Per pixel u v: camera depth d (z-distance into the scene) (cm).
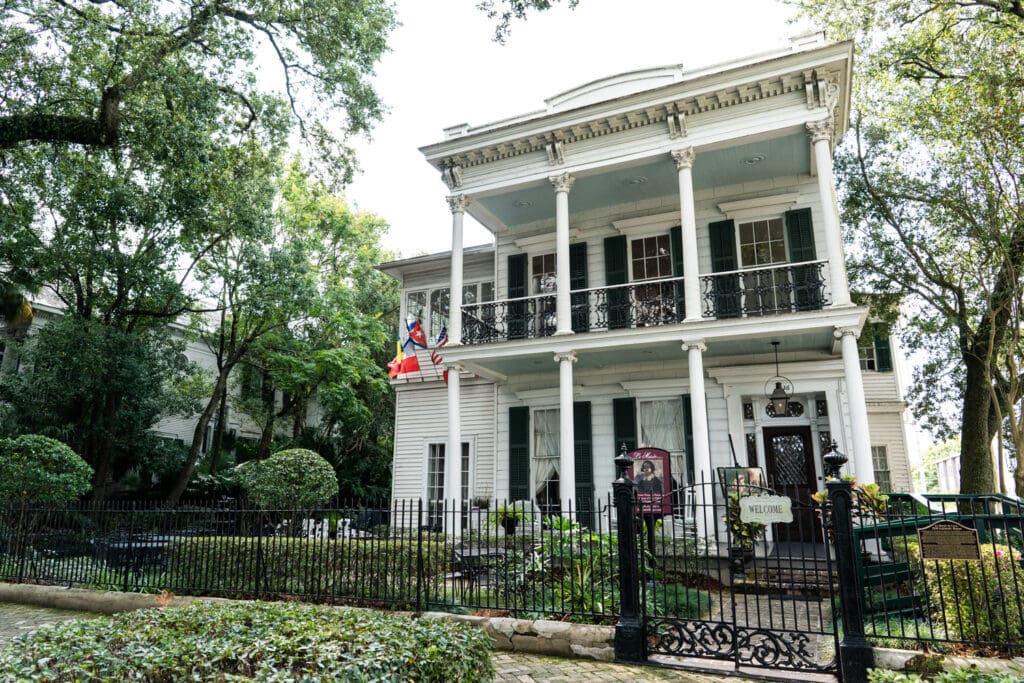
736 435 1247
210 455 2341
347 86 1546
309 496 1104
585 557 706
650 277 1390
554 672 549
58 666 314
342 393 2194
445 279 1719
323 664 314
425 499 1561
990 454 1409
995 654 521
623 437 1327
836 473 562
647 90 1184
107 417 1727
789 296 1162
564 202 1284
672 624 599
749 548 848
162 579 848
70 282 1741
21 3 1255
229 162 1683
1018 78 1200
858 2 1523
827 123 1096
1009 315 1309
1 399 1625
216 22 1425
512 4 833
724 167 1277
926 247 1459
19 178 1528
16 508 948
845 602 526
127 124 1444
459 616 662
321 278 2386
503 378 1476
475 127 1396
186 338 2133
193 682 301
